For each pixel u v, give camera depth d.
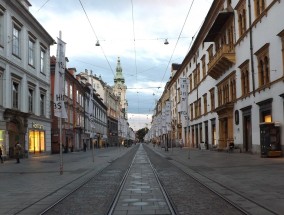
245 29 34.47
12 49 34.69
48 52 46.19
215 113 47.56
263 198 10.98
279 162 23.02
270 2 27.83
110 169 23.66
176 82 84.50
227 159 29.06
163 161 31.64
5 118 32.69
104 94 110.06
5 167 25.97
